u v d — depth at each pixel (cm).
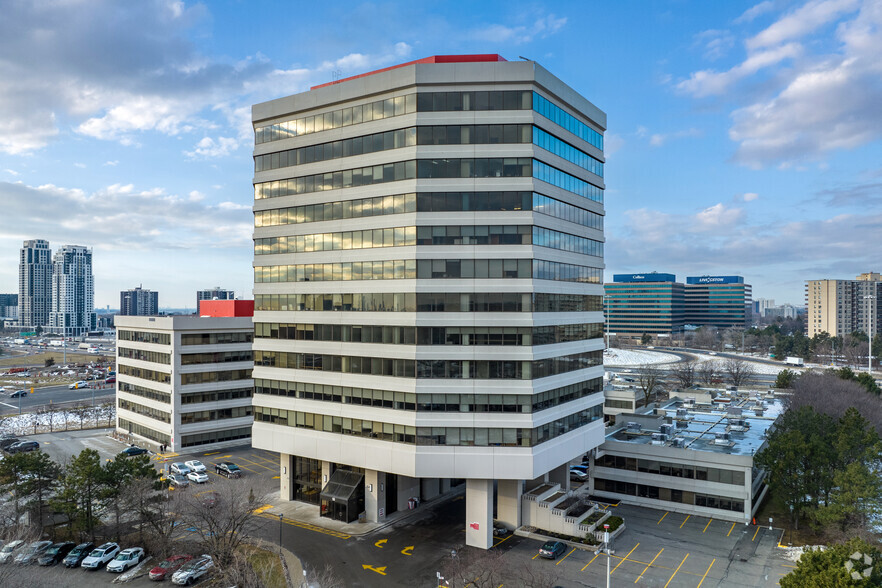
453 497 6862
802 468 5766
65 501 5216
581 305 6462
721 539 5619
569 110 6219
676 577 4750
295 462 6650
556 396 5859
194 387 9094
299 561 5000
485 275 5494
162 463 8238
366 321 5806
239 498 5400
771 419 8775
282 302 6506
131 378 10119
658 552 5281
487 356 5450
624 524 5916
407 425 5503
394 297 5631
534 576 4506
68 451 9069
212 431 9306
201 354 9188
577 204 6375
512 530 5791
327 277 6128
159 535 5178
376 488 5947
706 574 4809
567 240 6172
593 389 6700
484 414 5419
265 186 6688
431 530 5778
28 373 19250
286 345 6438
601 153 6950
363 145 5928
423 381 5469
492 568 4475
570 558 5131
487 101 5575
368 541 5466
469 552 5200
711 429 7912
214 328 9312
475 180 5534
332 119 6153
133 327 10088
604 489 7012
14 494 5366
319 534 5631
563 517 5656
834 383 10912
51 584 4366
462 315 5491
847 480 5366
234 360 9525
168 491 5966
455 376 5462
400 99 5719
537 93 5625
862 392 10444
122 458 5662
